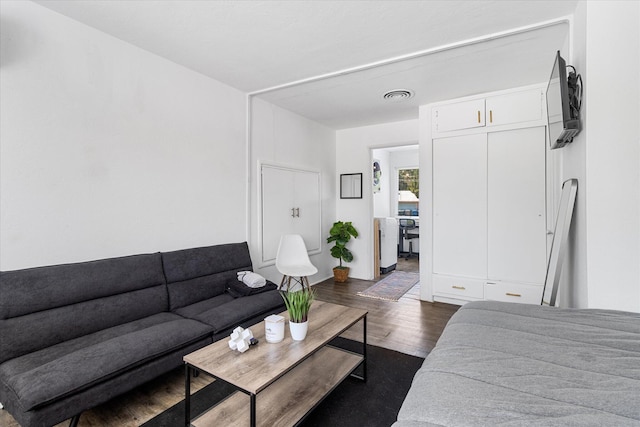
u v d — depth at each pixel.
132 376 1.69
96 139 2.29
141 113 2.57
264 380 1.36
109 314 2.10
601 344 1.22
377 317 3.37
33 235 1.99
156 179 2.68
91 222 2.27
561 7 2.08
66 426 1.69
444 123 3.82
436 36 2.43
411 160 7.50
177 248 2.85
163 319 2.26
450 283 3.81
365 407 1.87
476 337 1.32
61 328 1.87
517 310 1.66
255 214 3.72
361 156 5.12
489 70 3.01
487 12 2.13
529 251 3.40
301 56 2.73
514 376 1.00
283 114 4.15
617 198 1.82
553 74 2.23
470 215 3.71
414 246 7.44
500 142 3.53
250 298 2.66
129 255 2.47
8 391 1.44
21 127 1.93
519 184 3.44
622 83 1.80
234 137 3.42
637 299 1.79
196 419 1.55
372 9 2.08
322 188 4.98
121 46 2.44
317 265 4.87
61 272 1.97
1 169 1.86
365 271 5.09
